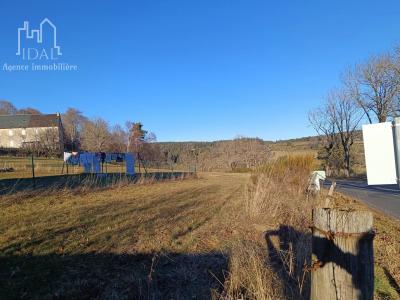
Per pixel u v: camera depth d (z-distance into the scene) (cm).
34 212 1062
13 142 7919
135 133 6575
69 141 7081
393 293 549
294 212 966
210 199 1556
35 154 4816
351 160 4988
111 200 1390
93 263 659
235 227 941
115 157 2605
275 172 1454
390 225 1036
